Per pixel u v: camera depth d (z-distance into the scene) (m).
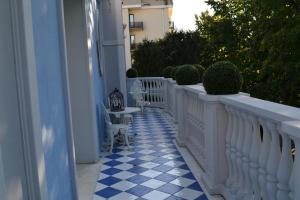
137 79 12.62
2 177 1.67
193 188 4.29
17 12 2.10
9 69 2.01
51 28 3.02
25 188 2.14
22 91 2.13
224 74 3.78
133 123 9.70
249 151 2.95
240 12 16.78
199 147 5.20
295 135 1.75
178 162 5.50
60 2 3.31
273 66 10.43
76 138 5.61
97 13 7.74
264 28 11.26
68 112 3.41
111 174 5.05
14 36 2.10
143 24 32.00
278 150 2.36
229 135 3.62
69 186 3.41
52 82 2.93
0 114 1.83
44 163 2.38
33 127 2.17
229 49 16.64
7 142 1.90
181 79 6.35
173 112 9.66
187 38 17.81
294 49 9.84
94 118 5.68
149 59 16.27
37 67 2.46
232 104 3.20
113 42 9.04
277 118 2.21
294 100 10.41
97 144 5.82
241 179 3.25
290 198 2.17
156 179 4.71
